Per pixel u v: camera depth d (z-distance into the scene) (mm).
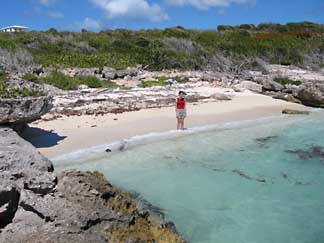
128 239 6895
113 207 7793
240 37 55062
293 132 17578
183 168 12266
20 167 8258
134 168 12078
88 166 11930
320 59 50594
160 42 42844
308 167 12719
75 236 6496
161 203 9688
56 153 12672
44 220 6820
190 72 35719
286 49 50000
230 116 20188
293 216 9258
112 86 26641
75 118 17359
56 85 24312
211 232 8398
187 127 17297
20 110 12555
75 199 7508
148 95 23328
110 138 14703
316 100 25312
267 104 24359
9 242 6172
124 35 50875
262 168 12523
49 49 38750
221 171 12141
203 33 54250
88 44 42562
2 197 6824
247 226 8734
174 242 7480
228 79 33094
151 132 15977
